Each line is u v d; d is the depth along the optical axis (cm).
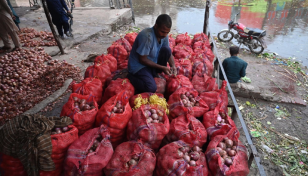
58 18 652
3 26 565
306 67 706
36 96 416
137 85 305
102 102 313
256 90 524
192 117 246
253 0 1446
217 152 203
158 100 267
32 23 844
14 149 200
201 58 386
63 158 210
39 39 689
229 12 1206
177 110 262
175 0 1429
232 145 220
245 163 206
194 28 977
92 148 206
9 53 537
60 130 214
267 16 1152
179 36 512
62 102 410
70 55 612
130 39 471
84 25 821
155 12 1183
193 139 223
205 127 249
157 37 285
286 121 461
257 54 782
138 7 1266
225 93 290
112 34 822
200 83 326
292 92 566
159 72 326
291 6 1319
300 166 350
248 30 777
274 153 371
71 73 498
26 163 196
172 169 193
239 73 514
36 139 194
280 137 413
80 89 283
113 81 309
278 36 925
